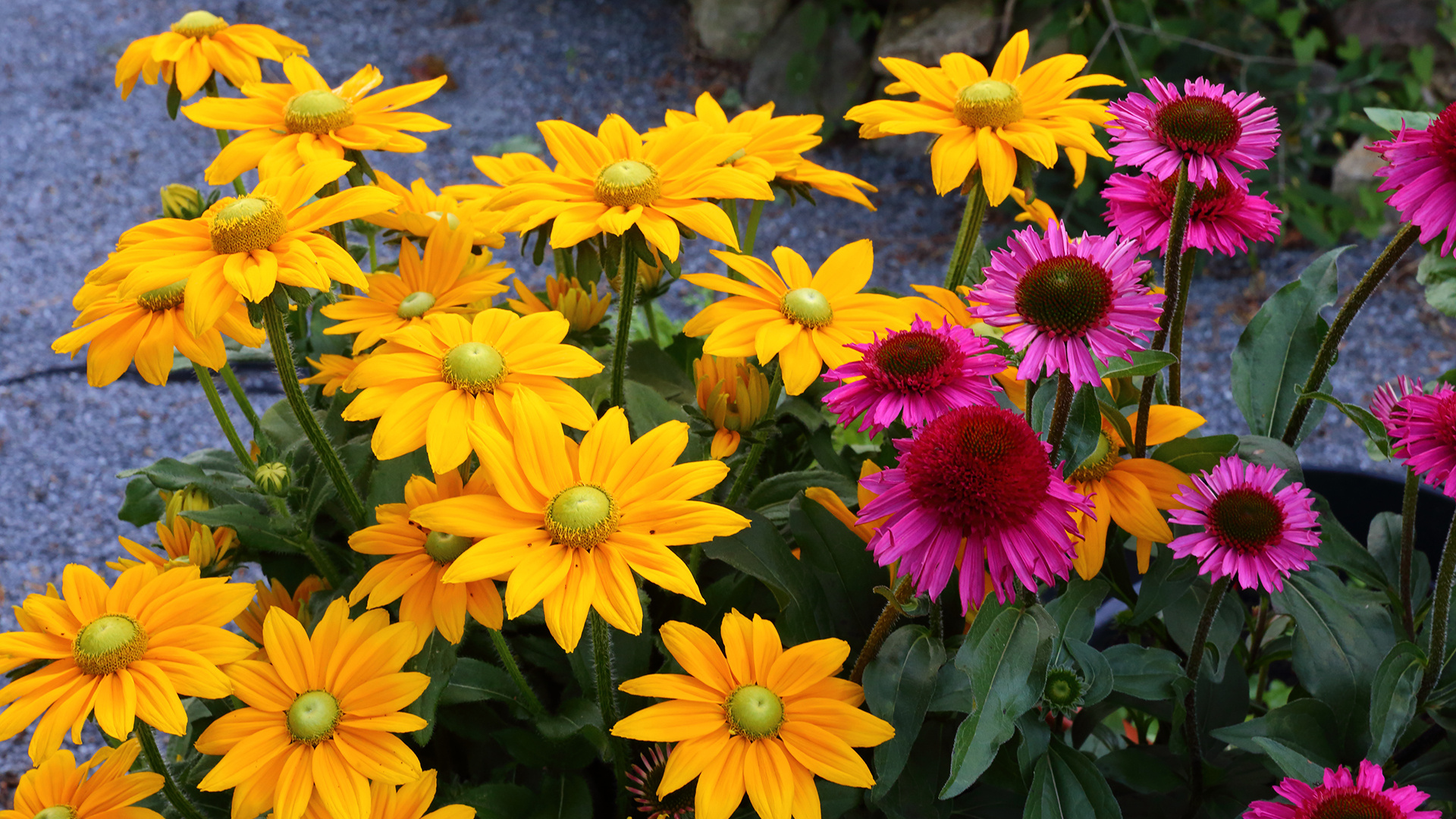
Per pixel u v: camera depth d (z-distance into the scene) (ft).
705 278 3.02
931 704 2.77
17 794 2.66
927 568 2.51
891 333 2.89
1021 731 2.74
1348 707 2.87
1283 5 9.77
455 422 2.71
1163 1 9.12
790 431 3.46
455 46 11.72
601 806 3.15
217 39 3.42
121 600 2.69
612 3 12.46
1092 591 2.86
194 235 2.76
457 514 2.58
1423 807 2.94
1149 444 3.01
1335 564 3.01
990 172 3.09
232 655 2.67
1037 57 9.25
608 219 2.89
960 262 3.29
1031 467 2.47
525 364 2.78
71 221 9.45
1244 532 2.69
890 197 9.81
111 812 2.67
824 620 2.96
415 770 2.66
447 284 3.08
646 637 3.10
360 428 3.44
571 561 2.59
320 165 2.84
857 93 10.11
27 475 7.13
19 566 6.48
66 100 10.94
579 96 10.89
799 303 2.99
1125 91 8.37
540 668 3.27
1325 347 2.92
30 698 2.62
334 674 2.69
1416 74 8.94
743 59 11.14
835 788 2.85
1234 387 3.13
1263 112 2.74
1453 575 2.78
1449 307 3.23
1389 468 7.05
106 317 2.88
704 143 3.00
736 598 3.15
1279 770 2.92
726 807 2.61
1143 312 2.53
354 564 3.15
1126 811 3.12
